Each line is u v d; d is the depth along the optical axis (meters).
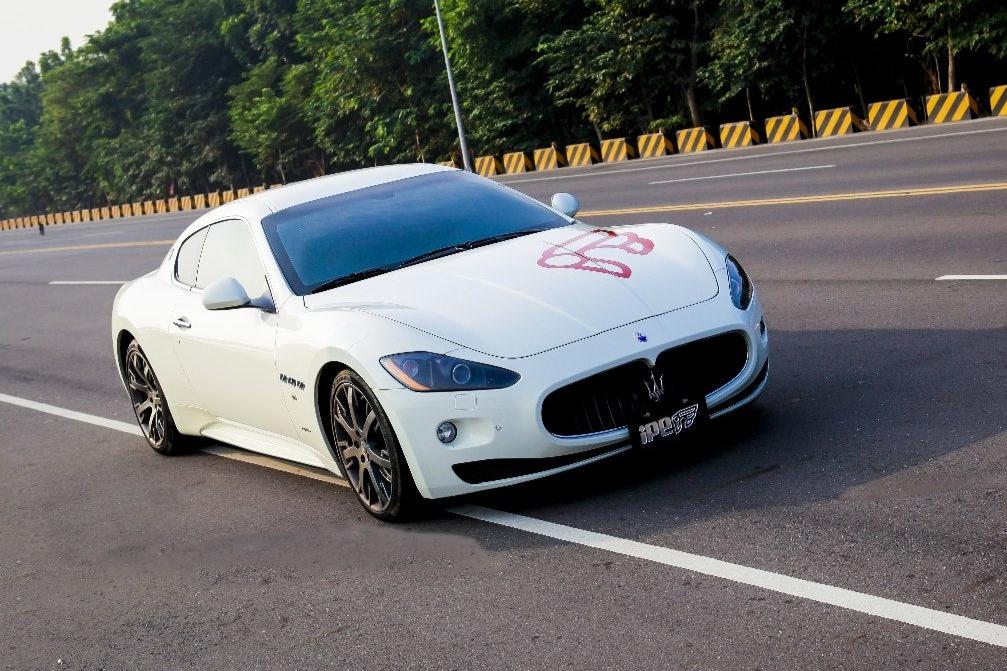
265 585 4.51
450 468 4.55
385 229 5.61
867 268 9.23
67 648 4.24
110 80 96.06
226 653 3.92
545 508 4.75
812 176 17.28
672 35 39.66
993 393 5.30
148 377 6.91
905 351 6.39
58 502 6.44
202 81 84.38
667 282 4.89
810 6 34.12
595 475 5.03
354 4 64.06
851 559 3.71
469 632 3.70
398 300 4.92
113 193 98.25
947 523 3.88
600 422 4.54
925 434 4.87
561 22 47.28
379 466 4.85
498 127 48.56
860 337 6.93
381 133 56.09
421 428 4.53
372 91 58.09
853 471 4.56
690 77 40.12
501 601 3.91
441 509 4.96
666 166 26.67
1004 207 10.84
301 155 68.38
